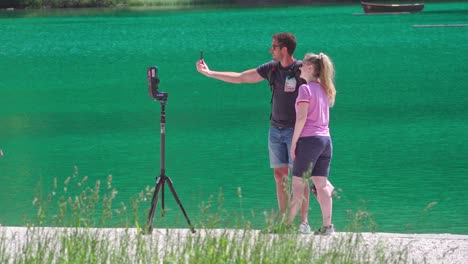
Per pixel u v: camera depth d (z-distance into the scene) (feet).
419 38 319.27
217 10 608.19
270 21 457.27
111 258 32.14
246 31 379.55
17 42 337.72
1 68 231.50
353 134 107.96
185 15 542.57
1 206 67.21
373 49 275.80
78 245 32.04
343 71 203.72
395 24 407.23
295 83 46.42
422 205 67.41
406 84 171.42
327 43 306.96
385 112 129.18
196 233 35.47
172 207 65.00
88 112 135.44
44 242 34.30
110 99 153.79
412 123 116.88
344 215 63.00
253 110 132.26
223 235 31.63
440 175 80.38
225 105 139.33
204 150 96.94
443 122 117.50
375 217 63.05
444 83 172.04
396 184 76.43
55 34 378.94
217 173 82.64
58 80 195.00
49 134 112.27
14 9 645.51
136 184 77.66
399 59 236.63
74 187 76.38
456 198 70.13
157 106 141.18
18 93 168.66
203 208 39.52
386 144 99.81
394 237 42.70
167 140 104.99
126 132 112.68
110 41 334.85
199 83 176.35
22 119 128.36
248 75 47.73
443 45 285.02
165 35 363.56
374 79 182.70
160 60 248.52
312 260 32.14
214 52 276.62
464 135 105.60
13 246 37.40
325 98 44.50
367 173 82.12
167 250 34.71
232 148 97.76
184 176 81.46
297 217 42.34
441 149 95.71
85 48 303.89
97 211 60.18
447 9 550.77
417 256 39.22
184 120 122.93
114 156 94.07
